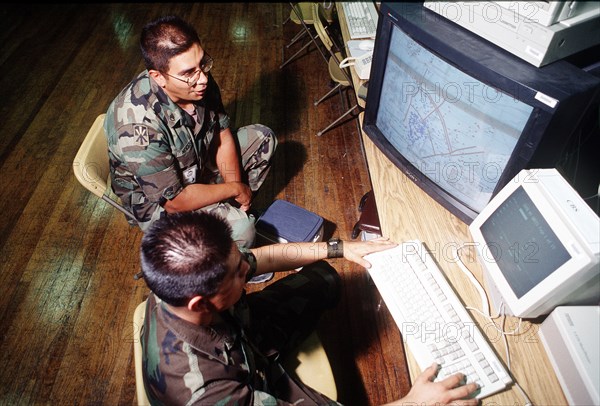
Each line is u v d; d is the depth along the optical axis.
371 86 1.46
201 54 1.50
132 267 2.09
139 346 0.99
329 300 1.40
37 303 1.94
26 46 3.71
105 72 3.40
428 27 1.14
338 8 2.33
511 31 1.02
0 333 1.83
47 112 3.00
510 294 1.03
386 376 1.69
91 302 1.95
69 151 2.70
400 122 1.40
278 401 0.97
